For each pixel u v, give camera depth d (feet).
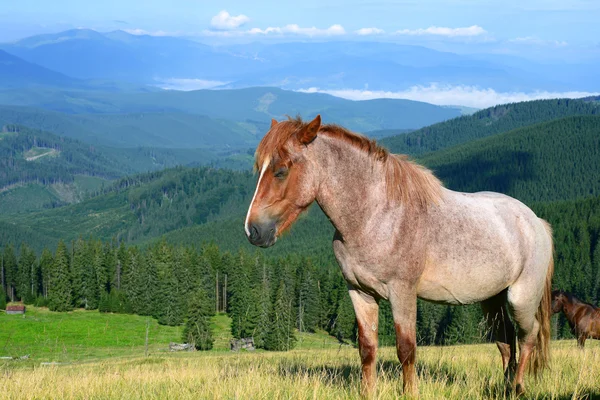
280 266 242.99
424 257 19.39
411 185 19.42
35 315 238.07
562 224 430.61
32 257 336.29
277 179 18.11
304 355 35.63
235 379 22.08
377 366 27.63
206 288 241.55
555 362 27.96
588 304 57.62
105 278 289.94
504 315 23.82
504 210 22.09
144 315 236.84
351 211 18.86
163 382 25.02
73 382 23.50
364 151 19.25
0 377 23.34
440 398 18.26
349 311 102.58
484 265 20.53
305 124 18.58
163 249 305.53
